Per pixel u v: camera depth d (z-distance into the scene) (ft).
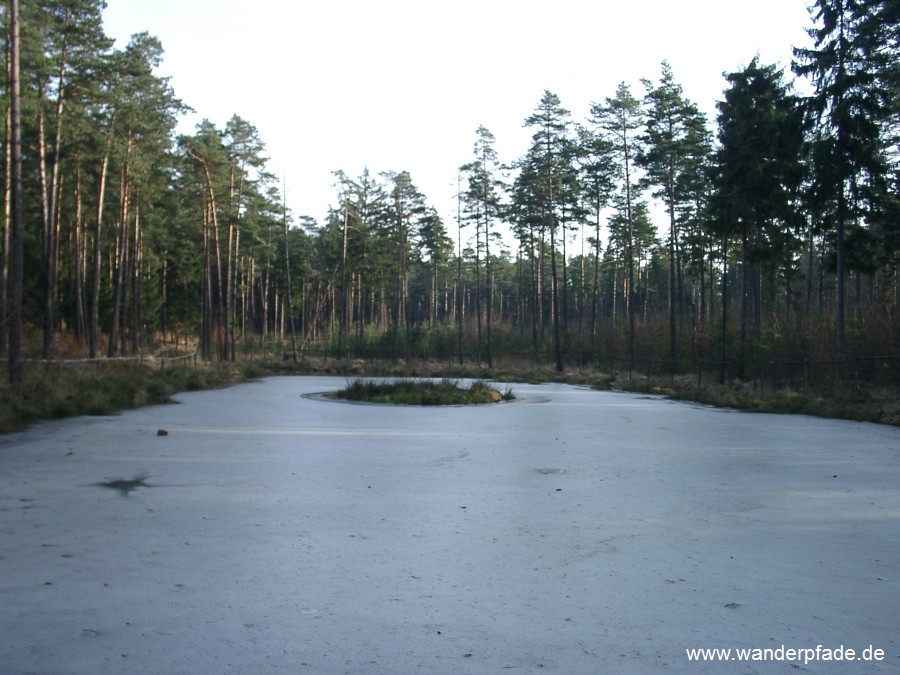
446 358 194.18
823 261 93.45
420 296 325.42
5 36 86.02
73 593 15.96
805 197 85.35
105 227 144.25
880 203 84.02
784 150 98.43
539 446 43.37
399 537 21.44
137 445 40.65
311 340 236.63
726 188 107.24
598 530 22.61
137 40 119.03
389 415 63.87
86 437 43.83
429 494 28.14
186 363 117.08
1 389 54.39
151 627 14.07
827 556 19.90
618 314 284.00
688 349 131.03
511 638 13.84
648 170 136.36
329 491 28.48
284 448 40.93
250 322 287.48
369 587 16.76
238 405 71.26
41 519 22.97
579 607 15.62
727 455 40.11
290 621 14.55
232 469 33.32
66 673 12.00
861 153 80.43
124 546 19.88
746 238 106.32
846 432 52.60
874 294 113.50
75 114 99.96
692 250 153.79
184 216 157.28
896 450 42.55
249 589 16.48
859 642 13.85
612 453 40.50
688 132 132.16
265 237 228.84
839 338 81.66
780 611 15.52
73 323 132.57
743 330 104.22
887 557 19.89
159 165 134.10
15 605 15.15
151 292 169.17
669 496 28.22
